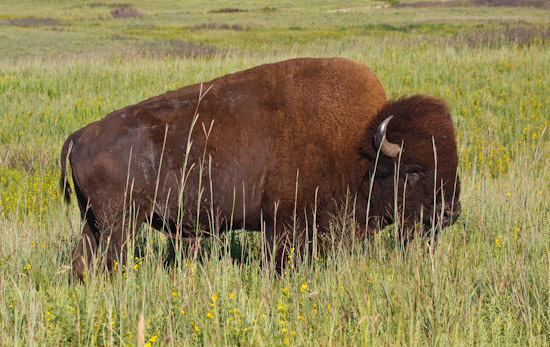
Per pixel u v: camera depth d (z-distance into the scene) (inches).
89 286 397.7
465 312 358.3
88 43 3376.0
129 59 2025.1
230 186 470.9
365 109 476.4
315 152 470.3
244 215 477.4
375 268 430.3
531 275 404.2
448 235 508.4
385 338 331.9
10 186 772.0
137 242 521.0
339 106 473.4
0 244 499.2
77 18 6520.7
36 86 1528.1
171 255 533.0
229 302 363.6
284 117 471.2
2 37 3703.3
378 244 477.4
